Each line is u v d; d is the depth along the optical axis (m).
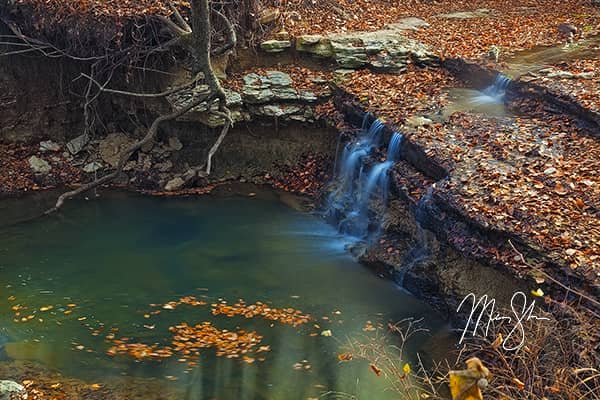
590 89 11.87
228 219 12.80
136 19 13.52
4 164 14.10
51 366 8.27
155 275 10.69
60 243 11.73
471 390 3.79
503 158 10.41
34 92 14.45
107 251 11.48
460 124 11.82
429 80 14.18
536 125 11.49
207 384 7.95
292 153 14.43
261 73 14.80
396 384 7.94
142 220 12.67
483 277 9.07
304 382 8.02
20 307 9.67
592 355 6.58
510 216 8.89
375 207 11.72
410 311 9.73
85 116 14.20
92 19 13.52
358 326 9.32
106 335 9.00
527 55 14.40
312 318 9.50
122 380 8.00
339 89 14.05
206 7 11.55
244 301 9.95
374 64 14.58
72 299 9.92
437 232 9.70
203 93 13.73
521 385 6.02
